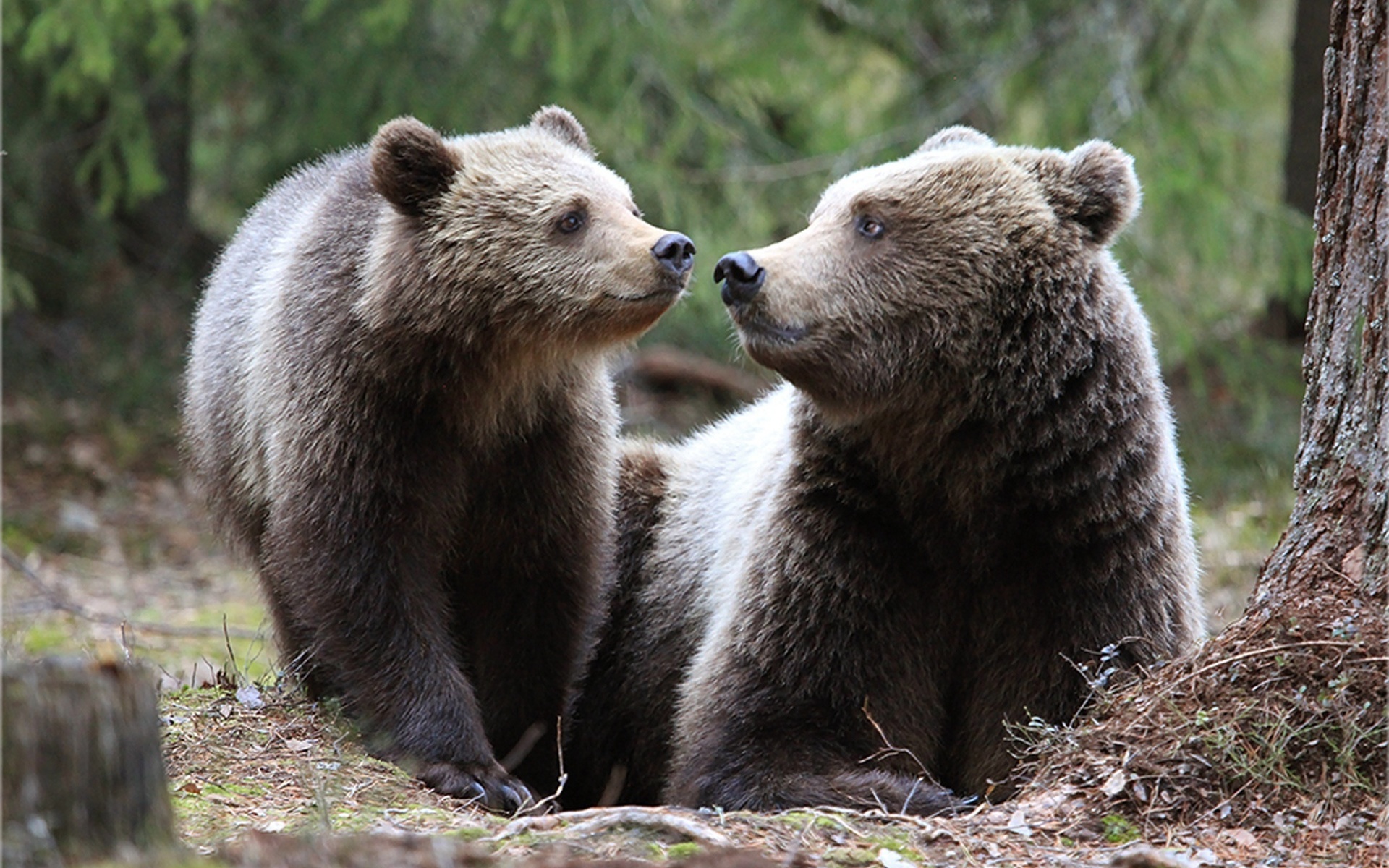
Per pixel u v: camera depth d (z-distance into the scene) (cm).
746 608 1020
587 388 1128
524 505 1120
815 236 966
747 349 952
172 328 2755
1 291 2225
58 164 2669
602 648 1257
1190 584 1009
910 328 949
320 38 2420
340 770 968
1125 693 920
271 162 2623
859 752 998
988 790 950
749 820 832
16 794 614
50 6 2105
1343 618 878
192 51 2488
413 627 1047
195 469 1276
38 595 1906
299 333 1062
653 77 2422
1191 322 2344
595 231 1064
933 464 971
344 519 1034
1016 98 2417
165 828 670
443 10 2364
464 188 1070
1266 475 2261
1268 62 3095
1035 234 945
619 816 799
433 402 1060
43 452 2442
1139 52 2339
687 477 1263
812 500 998
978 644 1005
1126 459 956
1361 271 905
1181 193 2188
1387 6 880
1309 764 846
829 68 2641
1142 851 763
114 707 641
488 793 1000
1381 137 889
